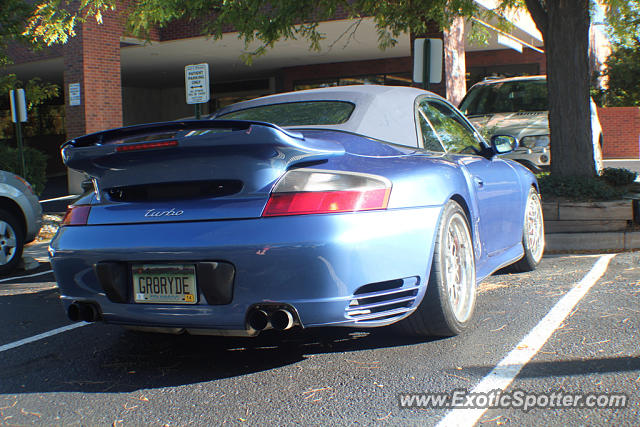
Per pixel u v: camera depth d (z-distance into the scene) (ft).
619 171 27.96
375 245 9.31
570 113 24.73
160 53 66.18
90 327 13.71
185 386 9.73
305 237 8.94
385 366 10.04
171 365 10.80
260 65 77.71
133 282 9.94
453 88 44.39
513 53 70.49
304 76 79.15
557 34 24.73
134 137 10.50
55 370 10.84
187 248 9.29
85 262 10.18
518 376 9.29
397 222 9.65
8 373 10.78
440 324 10.88
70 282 10.54
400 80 73.56
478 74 72.28
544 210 21.85
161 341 12.35
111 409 8.95
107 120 51.60
